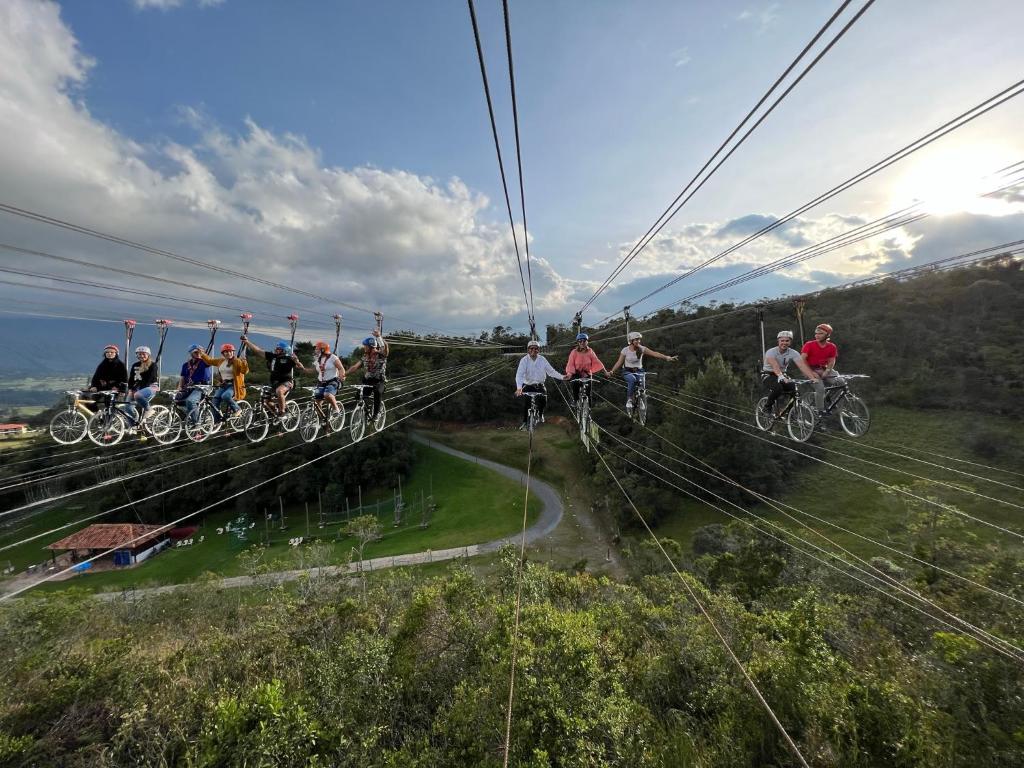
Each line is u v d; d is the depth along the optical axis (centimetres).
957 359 4325
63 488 3275
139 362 1170
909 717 871
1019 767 791
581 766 808
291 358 1323
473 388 8706
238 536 5934
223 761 823
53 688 1084
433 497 6544
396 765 882
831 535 3853
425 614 1340
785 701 970
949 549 2258
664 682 1188
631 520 4988
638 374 1324
